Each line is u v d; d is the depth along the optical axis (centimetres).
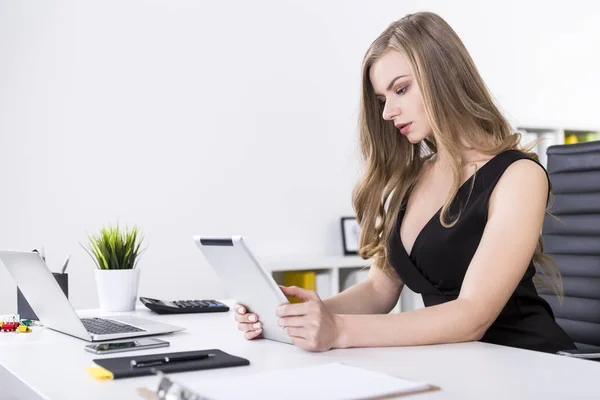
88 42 330
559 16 459
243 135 365
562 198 213
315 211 385
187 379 105
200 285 353
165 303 193
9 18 314
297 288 134
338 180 392
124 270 194
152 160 343
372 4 402
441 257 163
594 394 94
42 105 320
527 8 447
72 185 326
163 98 346
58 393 98
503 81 438
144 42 342
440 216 163
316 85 386
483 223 157
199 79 355
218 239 132
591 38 472
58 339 146
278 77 375
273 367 114
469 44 427
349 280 372
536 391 96
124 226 336
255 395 89
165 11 347
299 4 380
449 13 423
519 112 443
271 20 373
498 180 156
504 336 163
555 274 209
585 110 468
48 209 320
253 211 367
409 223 178
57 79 323
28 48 318
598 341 199
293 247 378
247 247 127
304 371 103
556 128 432
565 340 163
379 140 184
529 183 151
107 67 334
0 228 311
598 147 206
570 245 209
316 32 386
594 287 201
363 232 188
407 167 183
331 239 389
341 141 393
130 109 339
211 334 151
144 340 139
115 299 193
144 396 93
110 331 149
